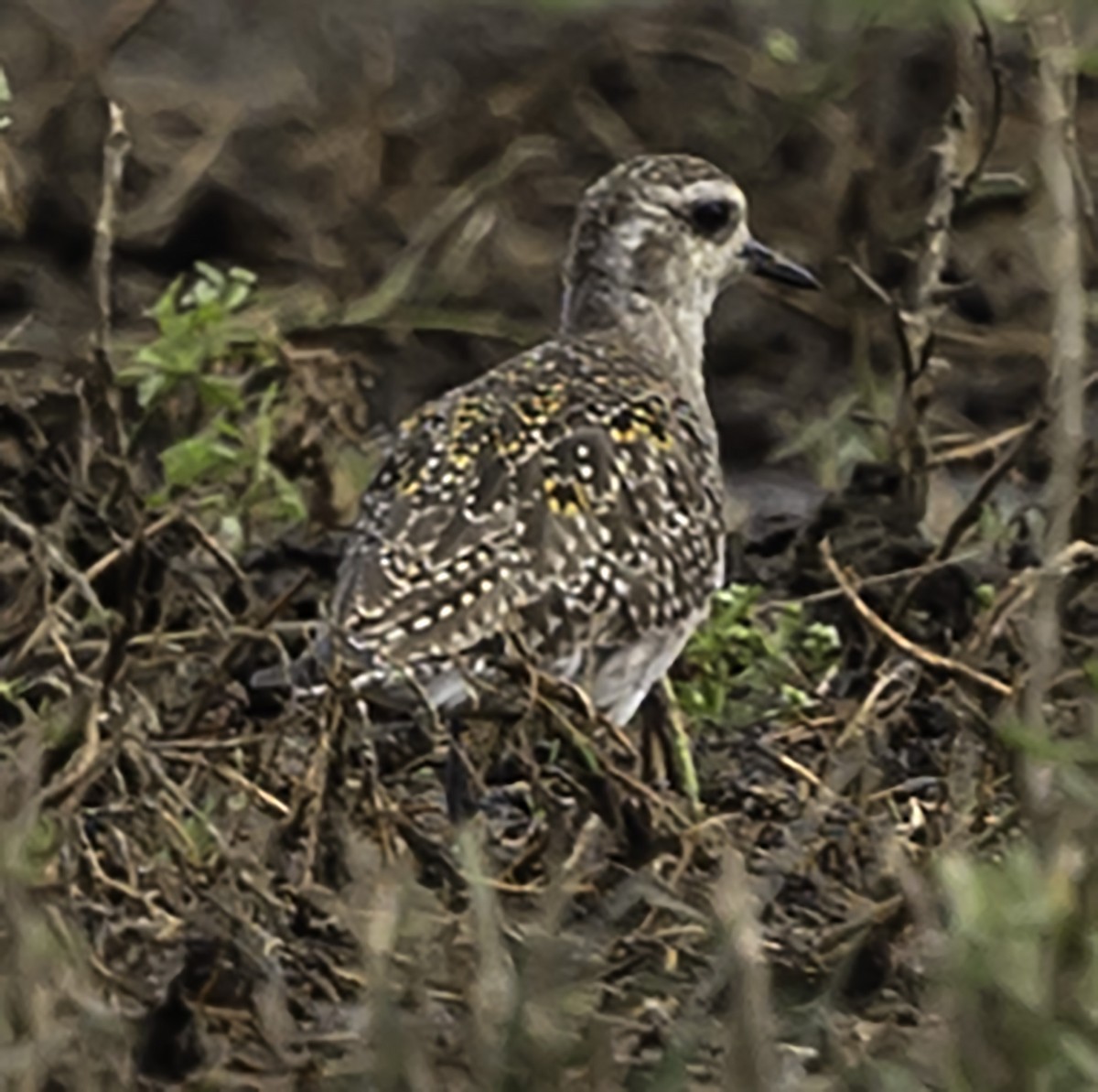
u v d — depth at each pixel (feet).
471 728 45.93
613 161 70.03
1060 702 44.75
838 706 48.98
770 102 69.21
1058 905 35.76
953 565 51.08
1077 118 65.67
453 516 47.39
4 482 52.31
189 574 48.98
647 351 53.47
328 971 40.98
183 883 42.42
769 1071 36.09
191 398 55.72
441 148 69.87
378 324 63.67
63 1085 38.06
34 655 47.98
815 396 66.23
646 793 43.24
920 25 64.39
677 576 48.60
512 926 40.01
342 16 71.72
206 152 68.69
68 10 68.59
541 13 67.82
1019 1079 35.32
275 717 47.44
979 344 65.05
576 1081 37.04
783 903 43.01
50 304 65.21
